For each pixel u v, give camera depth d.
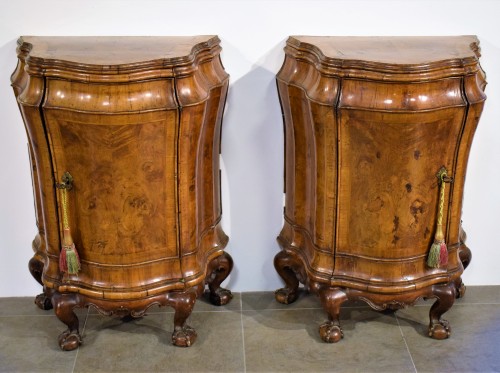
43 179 2.09
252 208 2.52
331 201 2.13
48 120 1.97
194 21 2.30
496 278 2.62
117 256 2.13
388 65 1.92
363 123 1.99
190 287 2.22
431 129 2.00
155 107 1.95
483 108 2.20
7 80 2.33
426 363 2.23
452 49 2.10
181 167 2.07
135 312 2.19
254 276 2.61
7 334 2.39
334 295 2.23
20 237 2.53
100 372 2.21
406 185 2.06
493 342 2.33
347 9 2.29
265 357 2.27
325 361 2.25
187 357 2.27
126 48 2.10
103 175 2.03
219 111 2.25
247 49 2.33
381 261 2.16
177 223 2.13
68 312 2.23
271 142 2.43
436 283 2.23
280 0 2.27
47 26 2.29
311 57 2.12
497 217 2.55
